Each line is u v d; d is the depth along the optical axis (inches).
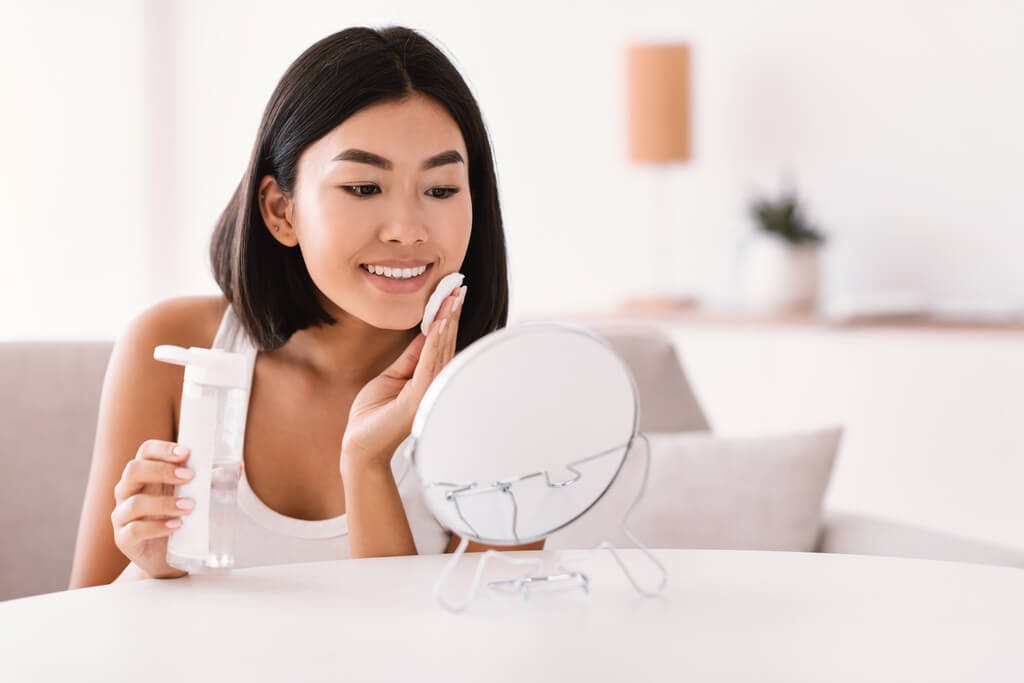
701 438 77.1
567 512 36.8
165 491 39.0
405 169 43.0
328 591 37.1
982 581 38.1
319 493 52.3
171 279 176.1
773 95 147.1
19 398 61.9
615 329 84.4
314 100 43.8
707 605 35.2
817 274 135.2
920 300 128.3
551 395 35.6
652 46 141.5
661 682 28.4
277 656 30.4
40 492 61.4
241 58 173.8
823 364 124.7
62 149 164.7
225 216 52.7
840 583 37.8
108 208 170.1
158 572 38.8
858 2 142.3
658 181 153.6
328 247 43.5
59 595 36.8
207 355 37.8
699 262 152.3
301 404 52.8
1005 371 116.3
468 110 46.3
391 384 44.8
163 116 176.2
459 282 43.9
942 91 138.8
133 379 53.6
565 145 159.8
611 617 34.0
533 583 37.4
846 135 143.5
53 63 163.2
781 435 76.4
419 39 45.3
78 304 166.7
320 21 170.6
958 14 137.6
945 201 139.2
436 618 33.9
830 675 29.0
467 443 34.7
